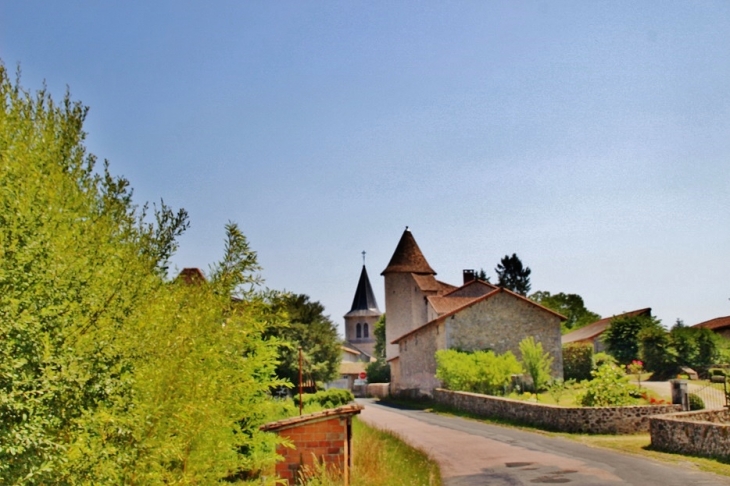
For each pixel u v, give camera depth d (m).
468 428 26.48
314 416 12.57
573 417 23.30
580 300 102.75
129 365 5.35
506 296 43.31
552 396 31.91
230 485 8.44
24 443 4.27
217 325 6.91
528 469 16.31
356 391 70.06
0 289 4.45
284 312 8.22
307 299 40.28
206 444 6.90
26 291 4.58
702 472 15.18
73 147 5.91
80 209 5.62
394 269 64.94
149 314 5.77
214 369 6.86
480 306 43.03
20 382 4.31
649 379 47.31
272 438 11.15
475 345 42.53
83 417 4.77
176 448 5.64
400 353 53.16
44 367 4.50
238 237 7.45
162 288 6.38
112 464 4.96
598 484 14.09
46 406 4.56
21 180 4.73
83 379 4.62
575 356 48.03
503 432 24.69
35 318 4.47
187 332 6.08
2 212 4.56
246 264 7.41
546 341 43.25
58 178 5.18
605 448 19.69
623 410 22.89
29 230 4.65
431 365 44.81
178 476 6.57
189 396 6.12
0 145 4.87
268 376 10.38
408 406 42.53
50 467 4.37
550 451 19.33
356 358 90.38
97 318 5.10
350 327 103.38
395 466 15.15
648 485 13.81
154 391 5.64
